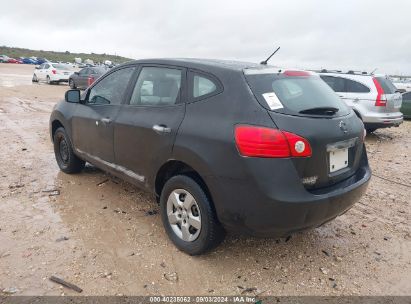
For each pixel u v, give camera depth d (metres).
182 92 3.70
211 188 3.25
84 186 5.38
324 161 3.20
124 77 4.57
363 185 3.61
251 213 3.06
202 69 3.61
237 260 3.62
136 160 4.11
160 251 3.71
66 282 3.18
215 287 3.22
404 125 13.79
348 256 3.79
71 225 4.20
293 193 2.97
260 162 2.97
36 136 8.85
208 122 3.32
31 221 4.25
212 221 3.37
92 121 4.81
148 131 3.85
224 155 3.13
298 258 3.71
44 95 19.48
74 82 24.84
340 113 3.56
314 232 4.26
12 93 19.56
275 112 3.07
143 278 3.29
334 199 3.19
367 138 10.67
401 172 6.93
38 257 3.54
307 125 3.09
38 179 5.64
